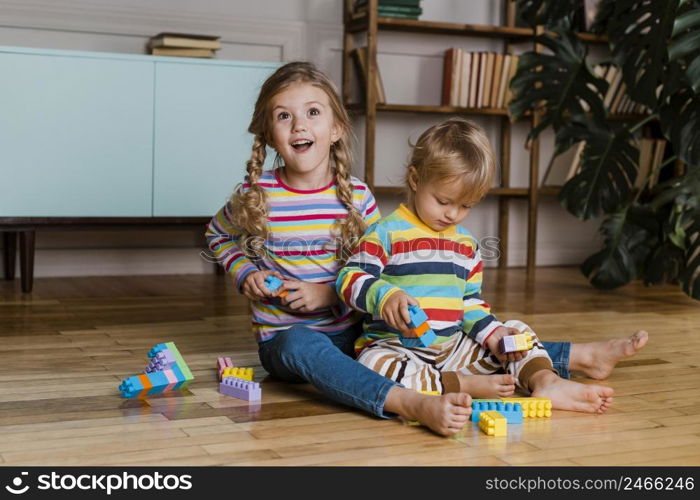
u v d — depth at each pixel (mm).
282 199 1512
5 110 2701
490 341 1411
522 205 3883
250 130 1558
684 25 2449
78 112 2787
